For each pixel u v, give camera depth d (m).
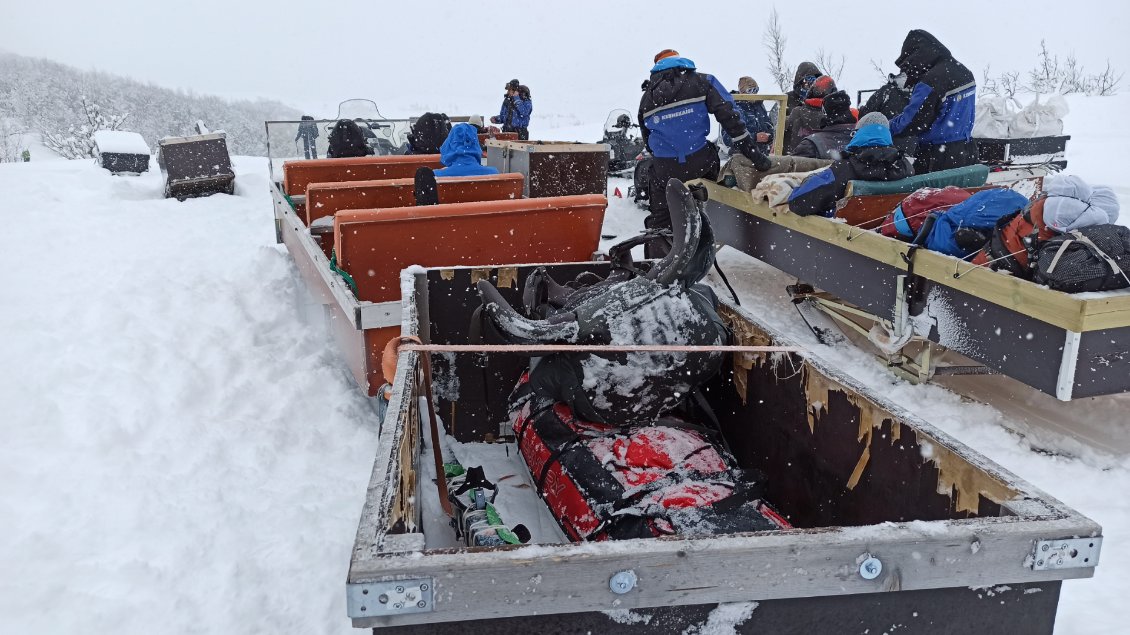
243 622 2.62
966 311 4.00
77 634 2.54
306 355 5.09
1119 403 4.32
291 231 6.41
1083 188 3.61
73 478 3.50
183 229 8.75
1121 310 3.35
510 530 2.68
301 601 2.73
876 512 2.15
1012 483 1.65
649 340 2.73
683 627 1.47
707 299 3.09
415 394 2.45
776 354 2.70
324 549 3.01
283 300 5.90
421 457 3.02
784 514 2.68
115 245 7.79
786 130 8.31
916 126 5.78
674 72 6.34
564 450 2.81
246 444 3.91
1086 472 3.62
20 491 3.39
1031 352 3.61
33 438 3.84
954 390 4.64
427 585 1.36
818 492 2.46
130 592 2.75
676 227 2.81
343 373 4.80
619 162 12.97
